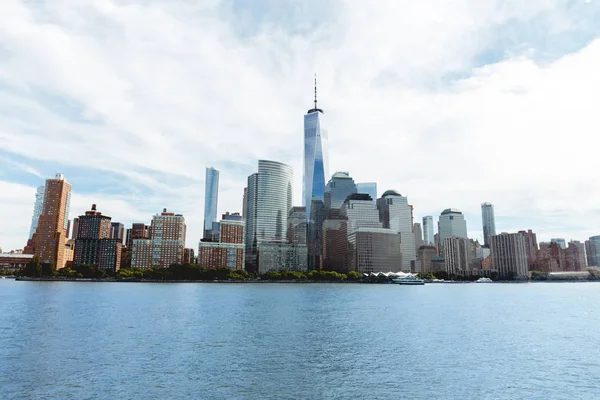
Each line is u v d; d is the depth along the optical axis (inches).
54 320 3895.2
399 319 4173.2
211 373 2065.7
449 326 3698.3
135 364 2224.4
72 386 1859.0
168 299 6653.5
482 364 2288.4
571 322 4069.9
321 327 3555.6
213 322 3833.7
